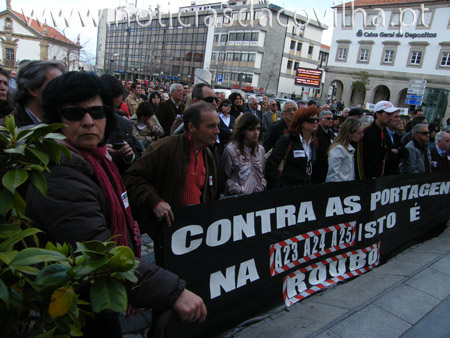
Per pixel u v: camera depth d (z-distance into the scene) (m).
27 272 0.69
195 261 2.12
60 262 0.76
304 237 2.80
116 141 2.56
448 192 4.58
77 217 1.00
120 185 1.47
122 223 1.31
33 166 0.78
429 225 4.39
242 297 2.39
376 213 3.47
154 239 2.18
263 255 2.50
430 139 6.20
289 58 56.09
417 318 2.53
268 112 7.88
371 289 2.95
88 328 1.16
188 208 2.05
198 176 2.35
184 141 2.26
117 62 77.56
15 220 0.85
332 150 3.75
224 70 55.84
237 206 2.29
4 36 38.16
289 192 2.62
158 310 1.00
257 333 2.27
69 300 0.71
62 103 1.19
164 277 1.00
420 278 3.18
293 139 3.60
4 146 0.78
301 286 2.83
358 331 2.32
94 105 1.22
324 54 64.19
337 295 2.85
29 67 1.92
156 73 65.94
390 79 39.75
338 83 45.62
